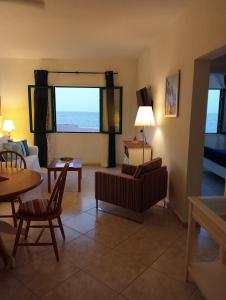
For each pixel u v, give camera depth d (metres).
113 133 5.87
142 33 3.77
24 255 2.31
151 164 3.06
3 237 2.63
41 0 2.64
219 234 1.50
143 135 5.04
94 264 2.19
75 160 4.63
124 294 1.85
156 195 3.20
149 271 2.11
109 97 5.73
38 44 4.40
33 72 5.64
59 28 3.52
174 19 3.18
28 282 1.96
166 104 3.55
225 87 5.74
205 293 1.68
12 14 3.00
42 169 5.66
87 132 6.00
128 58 5.60
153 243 2.55
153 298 1.82
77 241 2.57
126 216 3.18
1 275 2.04
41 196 3.88
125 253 2.37
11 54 5.18
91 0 2.63
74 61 5.66
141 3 2.69
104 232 2.77
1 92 5.62
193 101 2.70
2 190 2.02
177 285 1.95
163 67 3.71
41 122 5.73
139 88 5.47
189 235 1.94
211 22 2.25
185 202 2.90
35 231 2.75
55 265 2.17
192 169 2.85
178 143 3.13
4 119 5.73
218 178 4.99
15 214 2.47
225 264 1.99
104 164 5.96
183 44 2.92
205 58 2.56
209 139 6.02
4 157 3.81
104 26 3.45
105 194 3.23
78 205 3.54
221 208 1.71
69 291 1.87
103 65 5.71
